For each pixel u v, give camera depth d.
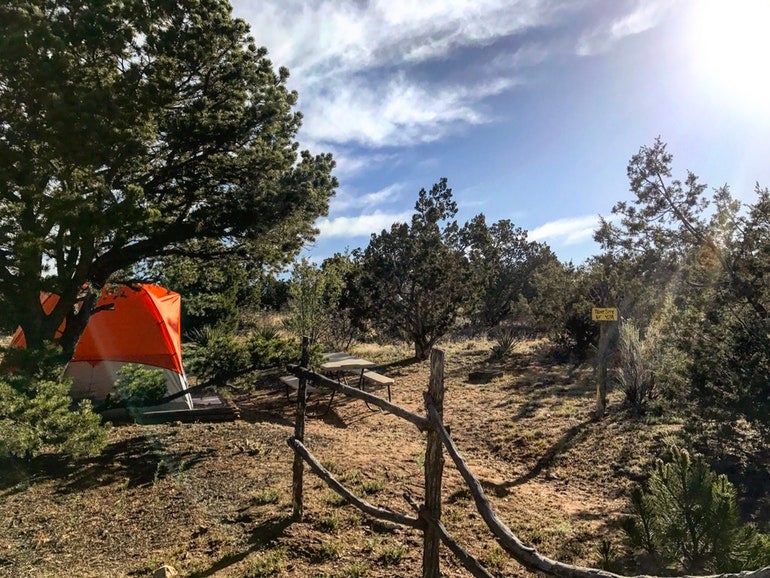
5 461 6.08
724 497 3.92
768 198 7.41
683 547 3.96
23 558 4.10
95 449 6.18
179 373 10.19
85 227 7.26
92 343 9.98
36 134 7.07
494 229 28.61
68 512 5.02
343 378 13.88
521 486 6.64
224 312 19.31
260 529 4.74
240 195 9.99
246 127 9.69
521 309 22.64
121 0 8.10
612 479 6.83
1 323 7.81
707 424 7.18
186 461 6.64
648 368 9.73
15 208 7.45
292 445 4.93
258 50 9.86
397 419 10.16
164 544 4.44
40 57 7.04
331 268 17.41
